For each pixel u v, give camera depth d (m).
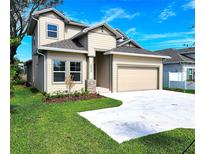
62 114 6.30
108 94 12.16
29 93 12.73
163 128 4.90
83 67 12.75
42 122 5.30
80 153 3.41
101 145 3.75
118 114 6.52
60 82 11.82
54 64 11.62
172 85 18.17
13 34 20.72
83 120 5.57
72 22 15.86
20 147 3.62
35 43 15.97
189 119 5.84
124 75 13.68
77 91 11.77
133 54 13.54
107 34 13.62
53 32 14.68
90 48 12.76
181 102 9.12
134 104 8.53
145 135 4.36
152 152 3.43
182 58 19.05
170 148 3.60
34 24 15.60
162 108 7.61
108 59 13.49
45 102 8.84
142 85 14.74
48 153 3.39
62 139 4.04
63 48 11.70
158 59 15.61
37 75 15.39
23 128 4.75
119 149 3.57
